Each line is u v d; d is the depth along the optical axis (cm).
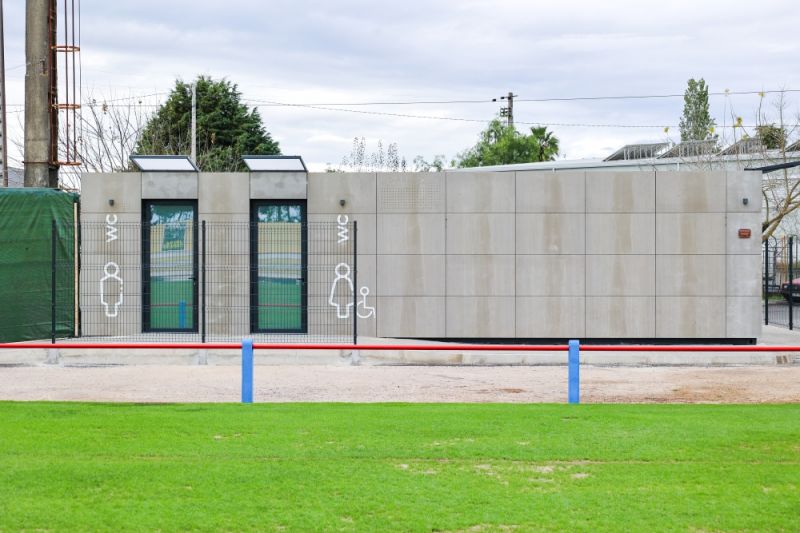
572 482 892
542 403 1380
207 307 2142
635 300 2158
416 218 2162
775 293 3525
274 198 2153
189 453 1000
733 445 1048
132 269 2145
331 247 2158
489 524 765
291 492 850
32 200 2086
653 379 1697
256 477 900
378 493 849
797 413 1266
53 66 2427
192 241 2156
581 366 1903
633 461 979
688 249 2159
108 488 859
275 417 1210
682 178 2156
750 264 2161
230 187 2155
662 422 1183
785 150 4125
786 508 811
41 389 1535
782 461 980
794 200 4141
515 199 2158
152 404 1332
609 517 784
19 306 2058
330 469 934
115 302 2144
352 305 2150
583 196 2159
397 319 2161
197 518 773
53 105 2428
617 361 1934
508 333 2158
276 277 2158
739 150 4291
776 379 1695
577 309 2159
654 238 2156
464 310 2158
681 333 2156
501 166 4334
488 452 1009
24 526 750
